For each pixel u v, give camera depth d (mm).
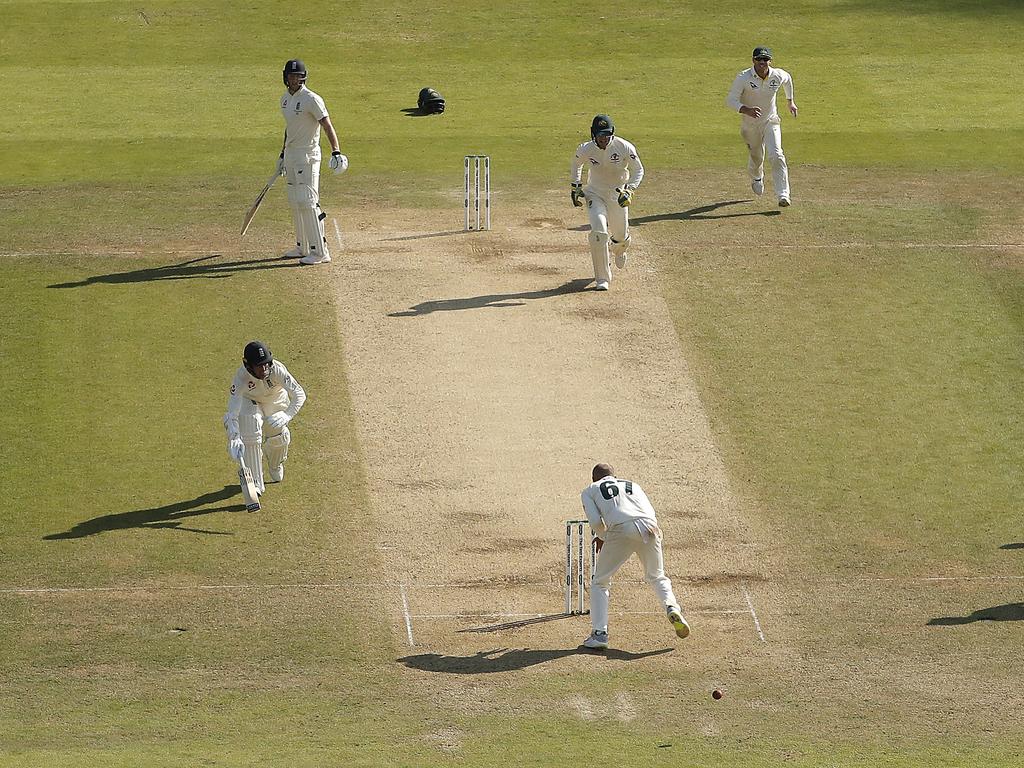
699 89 119125
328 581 56469
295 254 84375
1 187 94812
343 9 139375
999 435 68062
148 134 106250
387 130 107688
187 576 56469
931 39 132500
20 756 41906
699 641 52781
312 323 76625
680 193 94750
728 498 62625
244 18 136875
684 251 85500
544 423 67938
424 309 78250
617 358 73688
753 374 72625
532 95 117312
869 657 51500
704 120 110938
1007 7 141750
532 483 63469
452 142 105000
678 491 63000
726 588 56531
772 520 61156
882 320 78062
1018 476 64812
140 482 63125
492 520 60875
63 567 56750
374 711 46938
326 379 71188
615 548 51500
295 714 46625
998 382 72500
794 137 106750
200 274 82000
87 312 77500
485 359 73250
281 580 56438
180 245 86000
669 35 133625
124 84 119125
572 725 45719
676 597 55875
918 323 77875
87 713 46688
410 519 60812
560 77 122125
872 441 67250
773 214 91250
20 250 84750
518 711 46969
